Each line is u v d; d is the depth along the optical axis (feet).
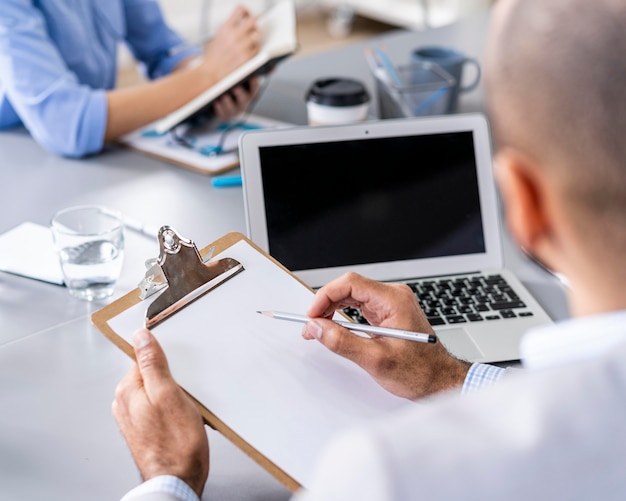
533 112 1.38
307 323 2.70
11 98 5.24
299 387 2.60
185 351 2.65
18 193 4.55
